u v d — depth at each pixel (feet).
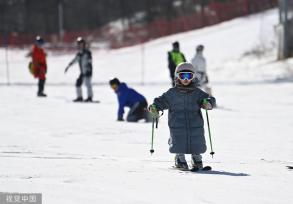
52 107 126.41
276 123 104.63
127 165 57.57
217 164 59.88
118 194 42.91
